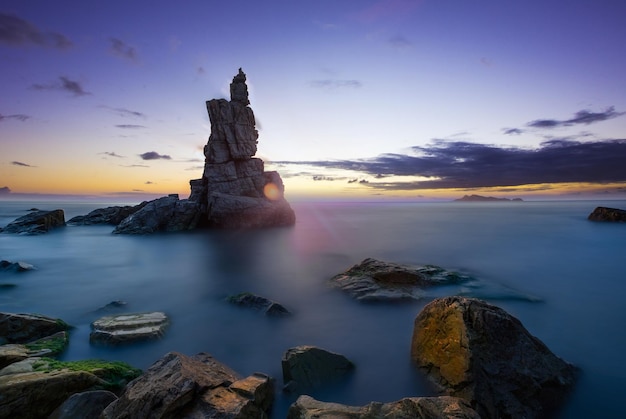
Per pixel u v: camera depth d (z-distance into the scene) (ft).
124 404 24.27
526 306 57.21
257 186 194.49
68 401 26.63
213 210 173.17
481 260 102.58
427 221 272.31
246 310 54.54
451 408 23.50
